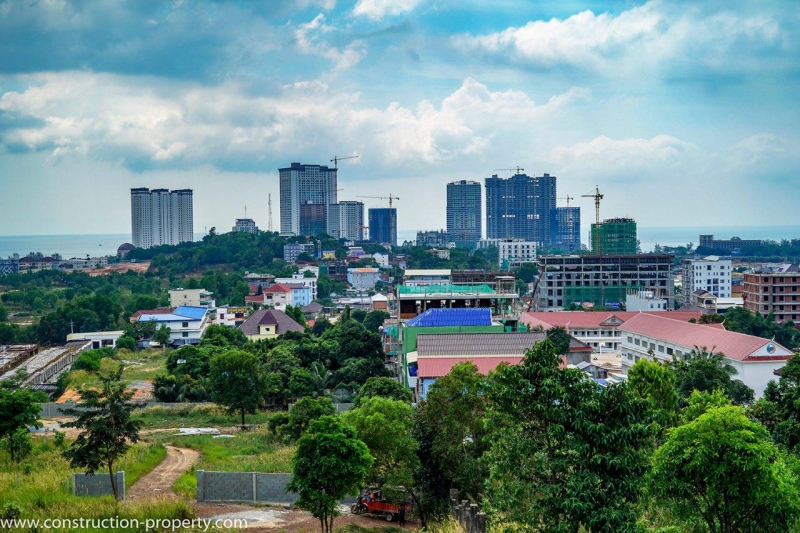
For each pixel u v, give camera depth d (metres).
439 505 54.72
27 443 64.31
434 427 56.06
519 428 35.94
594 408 33.66
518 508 35.25
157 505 48.28
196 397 106.75
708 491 34.47
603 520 32.28
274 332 168.00
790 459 43.19
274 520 49.50
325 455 43.97
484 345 93.88
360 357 118.50
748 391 84.75
